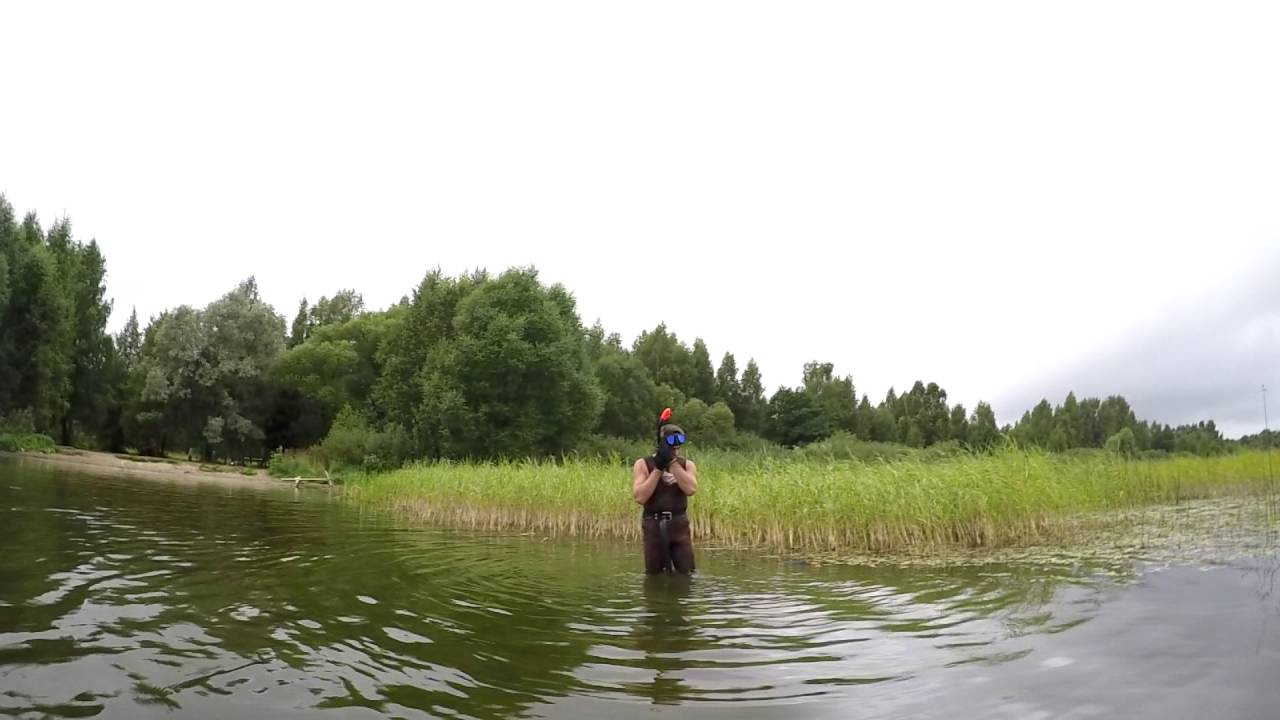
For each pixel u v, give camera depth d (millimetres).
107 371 55062
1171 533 10602
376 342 49781
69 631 4824
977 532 10859
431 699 3854
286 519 13914
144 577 6801
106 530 10117
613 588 7391
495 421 35406
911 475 11773
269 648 4691
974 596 6617
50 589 6043
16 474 21531
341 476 34250
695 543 12164
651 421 63000
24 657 4246
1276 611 5258
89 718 3414
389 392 39719
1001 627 5312
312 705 3709
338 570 7898
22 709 3484
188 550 8734
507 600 6590
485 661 4570
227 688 3908
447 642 5000
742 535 12367
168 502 15867
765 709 3732
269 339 51344
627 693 3994
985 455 12992
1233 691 3631
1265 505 15023
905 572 8430
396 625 5441
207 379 47906
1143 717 3363
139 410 53656
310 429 55062
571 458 35812
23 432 41875
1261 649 4305
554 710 3715
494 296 36438
